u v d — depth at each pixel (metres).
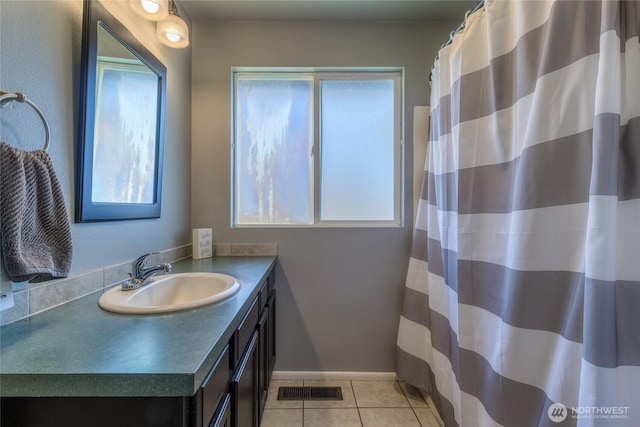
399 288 1.96
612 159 0.70
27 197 0.72
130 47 1.23
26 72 0.81
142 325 0.78
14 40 0.78
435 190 1.65
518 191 0.95
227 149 1.95
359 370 1.96
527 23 0.96
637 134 0.70
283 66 1.95
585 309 0.72
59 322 0.79
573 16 0.82
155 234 1.49
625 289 0.70
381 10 1.83
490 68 1.12
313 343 1.96
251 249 1.95
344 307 1.96
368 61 1.95
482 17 1.20
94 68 1.03
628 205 0.71
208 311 0.89
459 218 1.25
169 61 1.63
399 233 1.96
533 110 0.91
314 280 1.96
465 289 1.22
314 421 1.57
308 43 1.94
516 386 0.95
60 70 0.92
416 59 1.94
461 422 1.21
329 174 2.04
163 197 1.57
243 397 1.03
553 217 0.87
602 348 0.69
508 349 0.97
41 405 0.57
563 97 0.84
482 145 1.17
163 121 1.51
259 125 2.03
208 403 0.67
